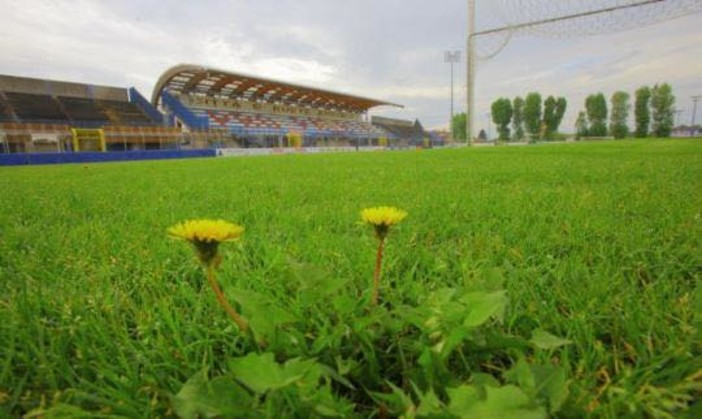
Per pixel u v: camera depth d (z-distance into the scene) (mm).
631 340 814
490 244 1598
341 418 550
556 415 571
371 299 861
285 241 1804
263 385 478
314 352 706
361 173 6574
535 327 896
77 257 1561
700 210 2139
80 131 32719
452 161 10094
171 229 611
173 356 795
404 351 765
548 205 2633
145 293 1111
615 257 1398
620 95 61875
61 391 709
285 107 58906
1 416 637
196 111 47094
